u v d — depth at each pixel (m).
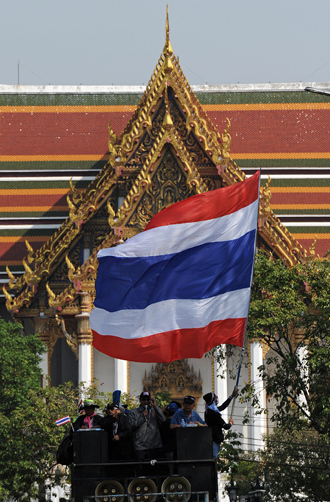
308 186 135.38
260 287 81.56
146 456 44.25
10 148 137.12
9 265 132.00
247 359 118.69
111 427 45.03
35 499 101.81
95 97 140.75
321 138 138.12
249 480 101.12
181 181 118.00
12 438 91.69
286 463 88.56
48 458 91.69
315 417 78.88
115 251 47.38
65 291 120.31
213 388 119.00
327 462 83.00
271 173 135.88
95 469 42.22
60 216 134.00
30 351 109.50
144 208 118.19
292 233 133.12
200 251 47.44
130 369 120.44
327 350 78.56
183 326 46.66
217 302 46.78
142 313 46.84
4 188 135.50
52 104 139.88
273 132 138.25
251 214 47.84
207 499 40.81
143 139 120.94
